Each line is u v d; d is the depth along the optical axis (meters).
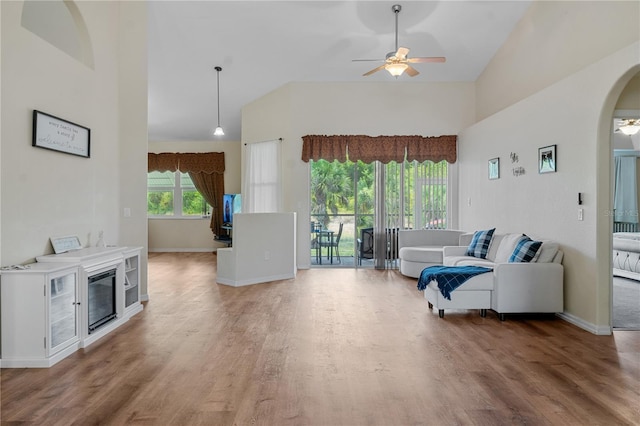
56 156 3.63
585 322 3.91
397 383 2.71
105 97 4.47
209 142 9.74
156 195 9.99
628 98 3.74
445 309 4.39
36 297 2.93
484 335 3.71
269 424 2.21
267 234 6.19
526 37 5.58
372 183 7.53
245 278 5.93
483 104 7.02
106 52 4.49
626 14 3.73
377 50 6.38
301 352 3.26
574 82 4.05
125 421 2.22
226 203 9.42
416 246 6.89
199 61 6.46
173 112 8.09
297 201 7.33
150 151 9.70
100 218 4.37
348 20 5.68
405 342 3.50
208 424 2.20
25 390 2.58
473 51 6.47
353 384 2.69
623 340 3.58
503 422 2.23
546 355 3.21
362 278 6.47
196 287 5.76
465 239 6.14
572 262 4.11
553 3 4.93
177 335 3.67
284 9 5.43
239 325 3.97
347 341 3.52
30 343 2.94
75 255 3.48
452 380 2.75
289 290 5.57
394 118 7.37
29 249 3.30
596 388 2.64
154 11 5.37
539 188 4.70
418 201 7.41
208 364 3.01
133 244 4.86
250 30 5.81
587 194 3.88
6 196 3.06
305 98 7.33
